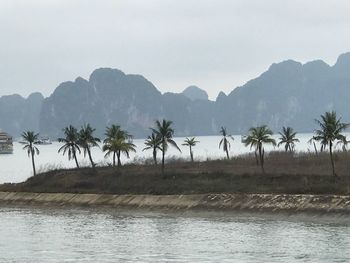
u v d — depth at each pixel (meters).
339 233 71.25
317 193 92.06
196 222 85.56
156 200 102.31
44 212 103.38
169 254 61.34
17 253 64.25
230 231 76.06
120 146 130.12
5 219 95.19
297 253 59.53
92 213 100.00
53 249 66.50
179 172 117.25
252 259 57.12
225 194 97.50
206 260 57.31
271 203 90.62
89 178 121.81
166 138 121.56
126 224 86.19
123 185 112.50
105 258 59.94
